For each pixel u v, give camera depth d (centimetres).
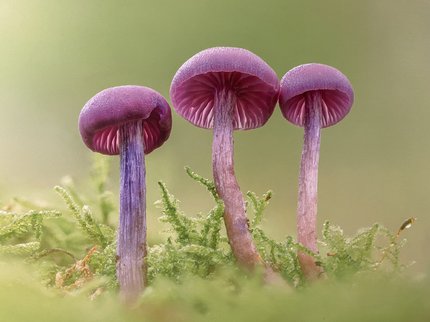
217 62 27
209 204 55
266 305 24
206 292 25
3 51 79
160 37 81
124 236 27
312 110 29
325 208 65
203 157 69
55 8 80
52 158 71
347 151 70
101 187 34
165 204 28
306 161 29
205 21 79
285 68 76
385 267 28
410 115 71
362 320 23
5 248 28
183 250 27
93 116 27
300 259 28
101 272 28
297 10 76
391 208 65
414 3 72
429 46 71
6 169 66
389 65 73
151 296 25
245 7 78
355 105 73
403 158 69
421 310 23
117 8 80
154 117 28
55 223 31
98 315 24
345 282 27
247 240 27
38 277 28
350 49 74
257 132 71
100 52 81
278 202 67
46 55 80
